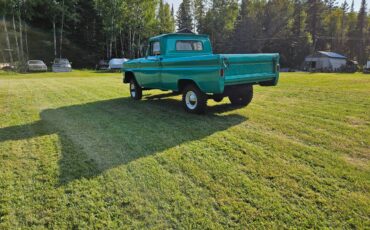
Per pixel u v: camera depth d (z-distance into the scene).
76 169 3.20
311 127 4.79
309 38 43.31
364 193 2.63
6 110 6.32
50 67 29.12
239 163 3.33
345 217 2.29
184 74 5.70
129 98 8.17
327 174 3.01
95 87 10.93
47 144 4.02
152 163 3.36
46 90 9.90
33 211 2.41
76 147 3.90
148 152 3.71
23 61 24.97
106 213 2.38
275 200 2.54
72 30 37.47
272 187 2.76
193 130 4.71
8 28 33.88
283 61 43.38
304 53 43.50
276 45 43.56
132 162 3.39
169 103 7.31
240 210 2.40
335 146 3.84
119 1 31.36
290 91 9.39
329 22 49.66
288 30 43.72
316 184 2.80
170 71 6.09
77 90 9.93
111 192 2.71
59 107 6.74
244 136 4.34
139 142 4.12
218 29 41.84
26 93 9.08
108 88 10.59
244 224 2.22
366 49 51.09
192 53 6.89
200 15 44.03
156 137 4.35
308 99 7.69
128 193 2.69
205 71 5.15
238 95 6.48
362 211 2.36
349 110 6.11
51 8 30.30
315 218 2.28
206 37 7.12
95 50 37.94
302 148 3.78
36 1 29.09
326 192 2.66
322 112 5.95
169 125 5.05
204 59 5.12
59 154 3.64
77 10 35.94
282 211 2.38
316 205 2.46
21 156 3.57
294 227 2.18
